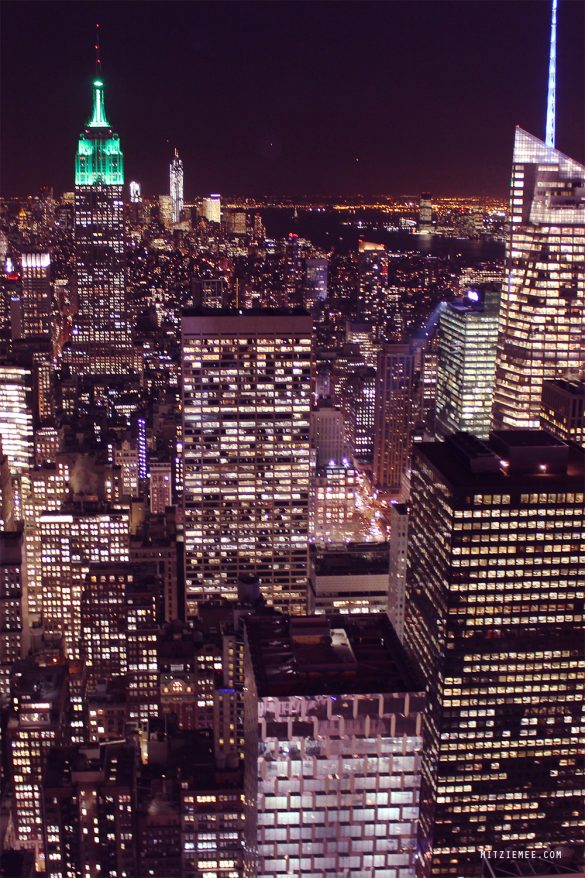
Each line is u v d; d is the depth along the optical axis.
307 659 190.88
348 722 181.38
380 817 188.12
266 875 190.00
